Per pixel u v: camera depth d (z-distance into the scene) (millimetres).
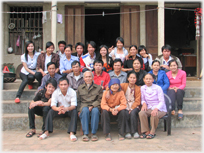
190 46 8805
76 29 6629
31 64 4570
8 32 6750
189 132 3566
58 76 3959
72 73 3850
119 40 4430
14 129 3746
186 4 6875
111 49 4738
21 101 4156
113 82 3287
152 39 6738
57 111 3408
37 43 6816
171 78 4160
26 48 4512
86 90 3453
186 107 4246
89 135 3467
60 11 6621
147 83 3453
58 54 4926
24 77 4387
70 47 4387
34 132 3469
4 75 4902
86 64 4328
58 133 3551
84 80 3607
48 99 3547
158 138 3273
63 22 6629
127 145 2979
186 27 9117
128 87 3516
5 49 6664
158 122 3602
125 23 6672
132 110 3365
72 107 3301
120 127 3242
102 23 10273
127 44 6691
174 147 2895
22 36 6770
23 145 2973
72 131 3244
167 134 3402
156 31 6754
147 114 3387
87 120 3221
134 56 4281
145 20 6715
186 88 4648
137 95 3473
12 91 4422
